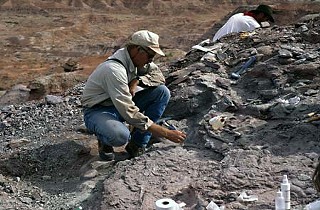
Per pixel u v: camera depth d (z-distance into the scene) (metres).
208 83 6.45
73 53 43.47
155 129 5.19
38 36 48.38
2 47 45.22
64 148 6.11
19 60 37.28
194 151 5.24
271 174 4.53
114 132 5.20
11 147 6.72
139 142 5.61
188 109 6.27
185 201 4.39
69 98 8.52
